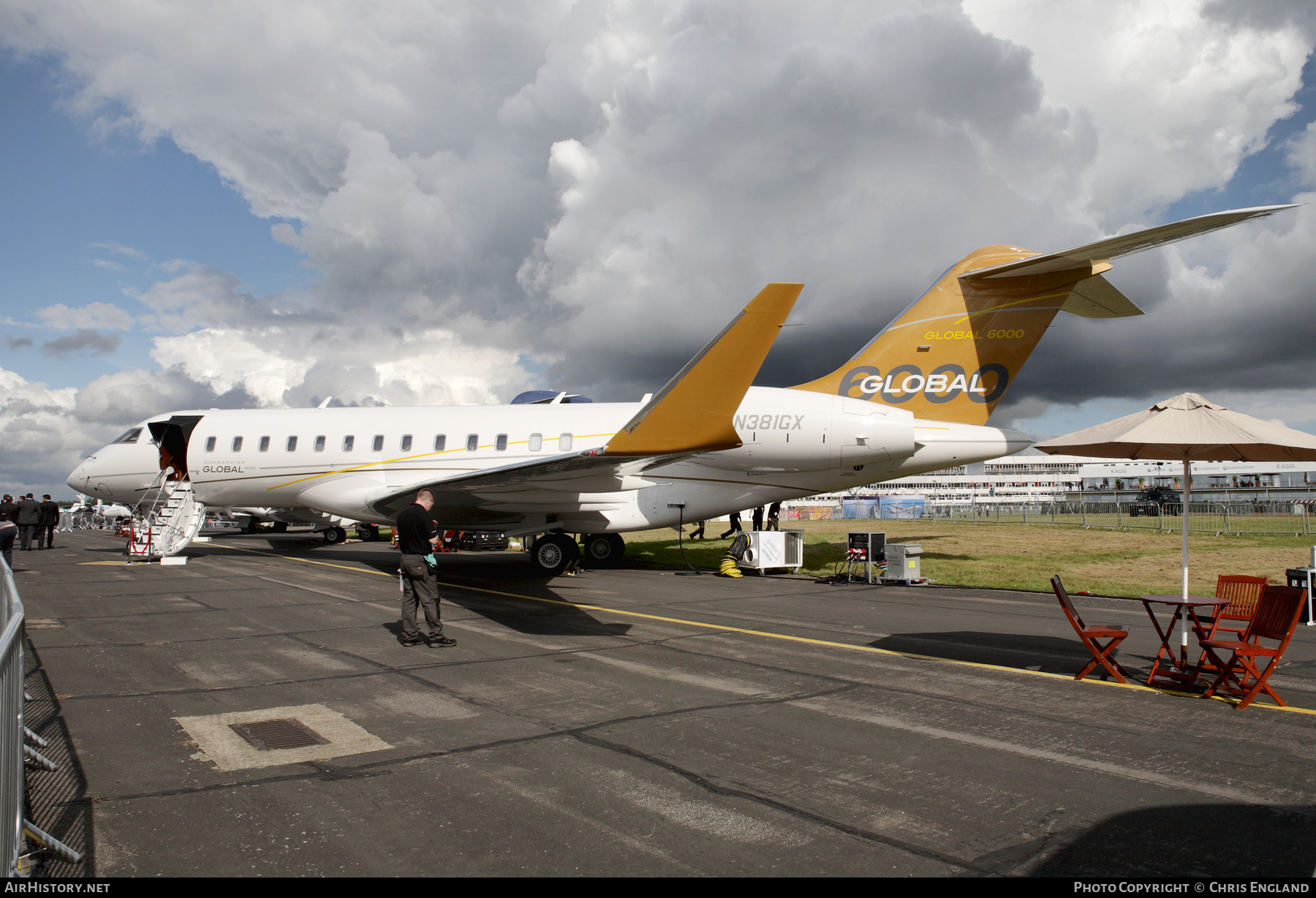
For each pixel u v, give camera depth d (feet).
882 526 142.51
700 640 30.66
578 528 56.39
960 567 64.85
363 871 11.48
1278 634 21.48
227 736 17.94
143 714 19.70
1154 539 97.86
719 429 34.81
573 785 15.02
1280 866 12.00
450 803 14.11
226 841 12.46
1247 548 82.07
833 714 20.21
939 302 55.36
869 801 14.39
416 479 58.49
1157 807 14.34
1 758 10.21
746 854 12.16
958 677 24.66
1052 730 19.12
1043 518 165.68
